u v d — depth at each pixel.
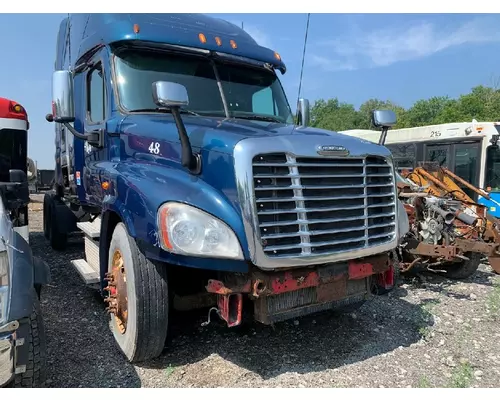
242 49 5.30
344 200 3.72
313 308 3.83
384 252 4.10
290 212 3.42
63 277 6.56
